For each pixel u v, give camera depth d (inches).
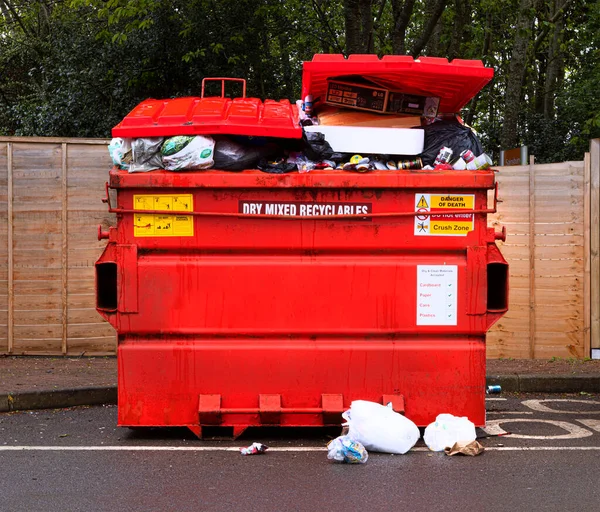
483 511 177.3
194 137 236.2
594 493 190.2
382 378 241.0
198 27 650.2
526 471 209.8
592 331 388.8
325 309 240.4
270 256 241.1
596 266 387.5
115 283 265.3
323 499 185.8
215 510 177.9
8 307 382.3
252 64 700.0
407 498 186.4
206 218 239.6
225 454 227.0
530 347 392.8
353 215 239.1
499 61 857.5
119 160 238.8
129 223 239.8
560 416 283.3
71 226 383.9
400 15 579.2
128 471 209.6
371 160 247.1
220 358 239.9
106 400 305.6
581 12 832.9
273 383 240.5
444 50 789.9
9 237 380.8
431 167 247.1
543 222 390.9
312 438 245.4
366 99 251.9
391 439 227.0
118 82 653.3
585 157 386.6
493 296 265.9
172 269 239.8
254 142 243.3
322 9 804.0
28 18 933.2
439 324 241.3
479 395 242.1
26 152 381.1
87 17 699.4
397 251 241.8
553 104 925.8
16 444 239.3
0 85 874.8
